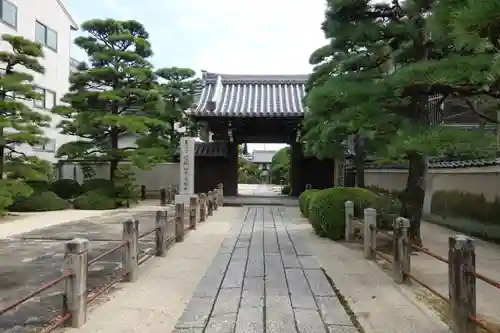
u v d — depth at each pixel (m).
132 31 19.34
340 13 8.10
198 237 10.23
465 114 14.04
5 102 13.73
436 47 7.97
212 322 4.45
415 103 7.78
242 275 6.48
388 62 8.94
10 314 4.80
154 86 19.19
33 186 17.50
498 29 3.68
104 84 18.67
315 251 8.46
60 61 24.39
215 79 23.83
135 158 17.56
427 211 13.88
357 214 9.62
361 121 7.01
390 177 17.30
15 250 8.84
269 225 12.57
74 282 4.23
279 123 21.44
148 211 16.84
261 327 4.31
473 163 10.03
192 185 18.86
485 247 9.20
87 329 4.21
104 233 11.14
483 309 4.91
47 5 22.88
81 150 17.95
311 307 4.95
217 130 21.75
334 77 7.84
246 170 52.81
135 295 5.43
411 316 4.64
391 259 7.32
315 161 22.36
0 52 14.16
